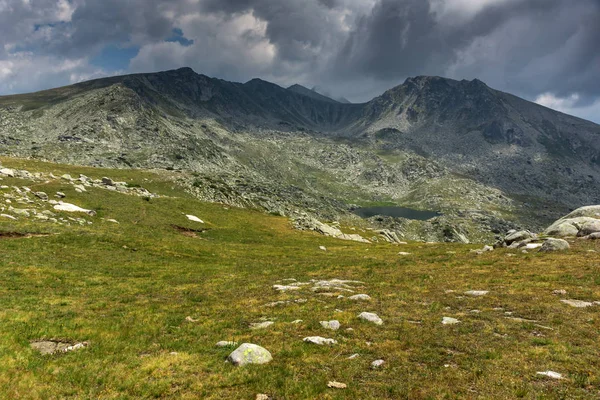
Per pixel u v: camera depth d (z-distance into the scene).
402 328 18.72
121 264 41.81
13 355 15.48
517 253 41.34
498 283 28.02
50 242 44.22
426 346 16.33
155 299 27.95
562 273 29.33
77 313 22.92
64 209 66.25
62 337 18.44
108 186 112.12
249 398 12.19
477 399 11.47
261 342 17.44
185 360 15.54
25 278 30.67
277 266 46.12
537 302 22.41
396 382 12.88
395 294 26.11
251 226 105.19
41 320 20.53
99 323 20.84
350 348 16.33
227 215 109.75
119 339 18.50
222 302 26.45
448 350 15.90
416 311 21.80
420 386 12.53
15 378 13.47
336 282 31.50
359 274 36.00
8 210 55.47
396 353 15.60
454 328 18.44
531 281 27.78
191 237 75.88
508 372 13.39
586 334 17.12
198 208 107.44
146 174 197.00
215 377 13.75
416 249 73.69
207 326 20.59
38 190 78.81
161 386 13.13
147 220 79.50
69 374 14.16
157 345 17.72
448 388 12.28
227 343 17.34
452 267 36.91
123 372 14.42
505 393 11.83
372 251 76.19
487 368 13.78
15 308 22.78
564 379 12.73
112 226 65.31
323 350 16.16
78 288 29.84
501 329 18.16
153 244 54.78
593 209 57.09
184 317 22.80
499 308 21.92
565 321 18.98
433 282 30.02
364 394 12.04
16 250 38.69
